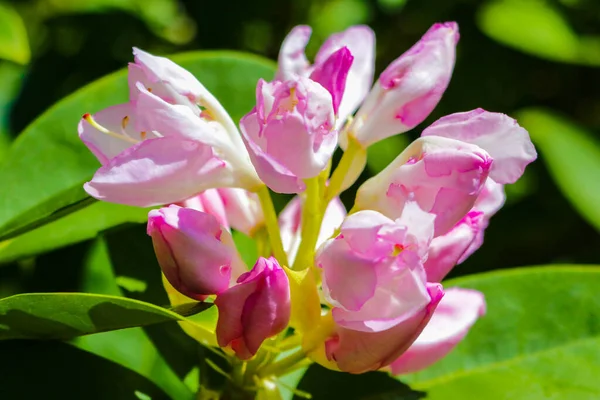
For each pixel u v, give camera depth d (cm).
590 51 87
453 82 91
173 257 55
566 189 77
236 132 57
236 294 55
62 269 63
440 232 56
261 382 58
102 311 55
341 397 61
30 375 58
